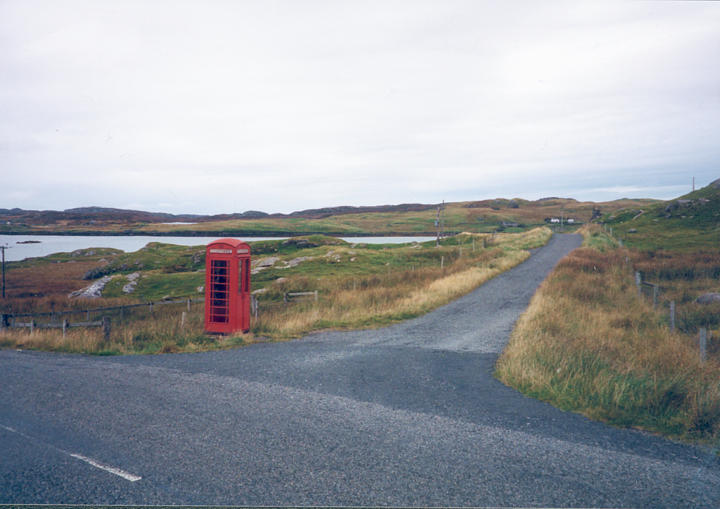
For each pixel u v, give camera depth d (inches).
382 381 340.8
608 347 413.7
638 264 1385.3
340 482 174.2
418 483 173.8
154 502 158.9
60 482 174.1
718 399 256.2
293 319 649.0
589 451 206.8
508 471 185.2
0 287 2346.2
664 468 189.8
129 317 1027.3
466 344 512.7
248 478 177.3
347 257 2023.9
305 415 255.6
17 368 384.2
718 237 2464.3
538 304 735.1
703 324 605.0
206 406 271.3
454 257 1936.5
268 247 2903.5
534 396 301.4
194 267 2512.3
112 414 255.4
